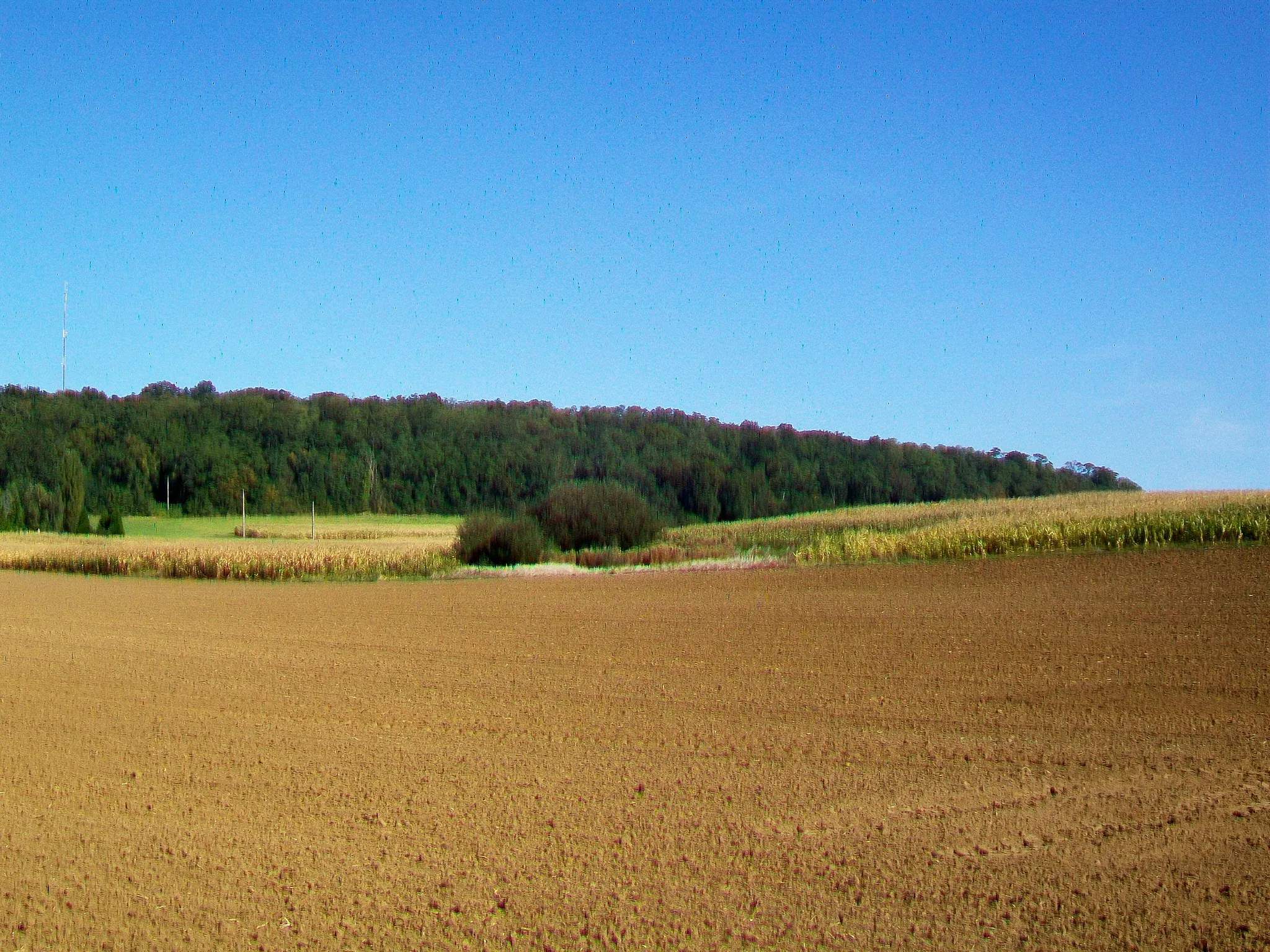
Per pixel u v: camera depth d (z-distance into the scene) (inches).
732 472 4116.6
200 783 336.2
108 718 435.8
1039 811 289.1
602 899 238.2
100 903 241.9
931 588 893.8
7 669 564.1
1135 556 1023.6
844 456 4330.7
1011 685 467.8
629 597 912.9
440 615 807.1
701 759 355.3
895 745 368.2
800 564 1208.2
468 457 4574.3
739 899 236.4
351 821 296.2
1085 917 220.7
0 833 290.5
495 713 435.5
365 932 224.7
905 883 242.2
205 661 586.2
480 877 253.1
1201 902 225.0
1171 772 321.4
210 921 231.5
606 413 4980.3
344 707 453.1
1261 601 692.1
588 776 337.4
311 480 4382.4
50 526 3213.6
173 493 4165.8
